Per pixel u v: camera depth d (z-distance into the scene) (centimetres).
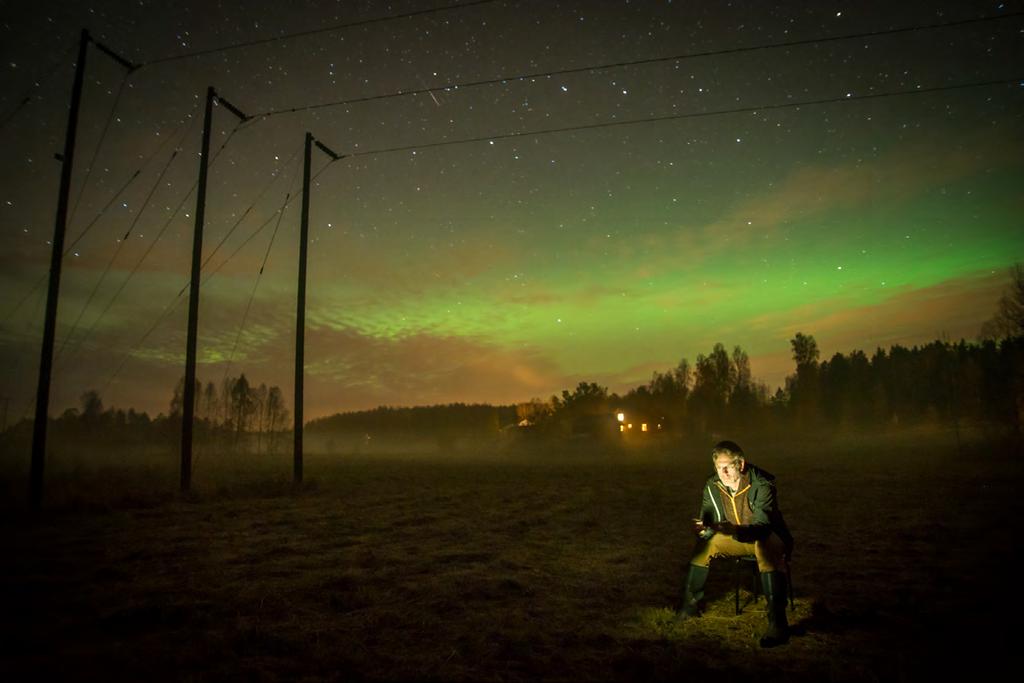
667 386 7488
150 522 1139
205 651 440
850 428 6575
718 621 518
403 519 1166
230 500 1537
